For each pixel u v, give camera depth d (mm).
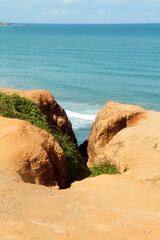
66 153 11953
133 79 60344
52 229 5426
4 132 9195
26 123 9883
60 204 6746
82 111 37750
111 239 5492
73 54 100312
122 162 10758
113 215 6707
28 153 8469
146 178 9891
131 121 15094
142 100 45219
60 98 44531
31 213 5883
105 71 69062
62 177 9695
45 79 58438
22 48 116750
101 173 10938
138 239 5645
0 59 85562
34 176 8312
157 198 8320
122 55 98750
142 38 176375
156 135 11492
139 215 6996
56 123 17812
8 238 4742
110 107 16438
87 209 6801
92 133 17188
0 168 7625
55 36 195375
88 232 5594
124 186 9000
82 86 52906
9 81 55812
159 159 10391
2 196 6270
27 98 16625
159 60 87688
